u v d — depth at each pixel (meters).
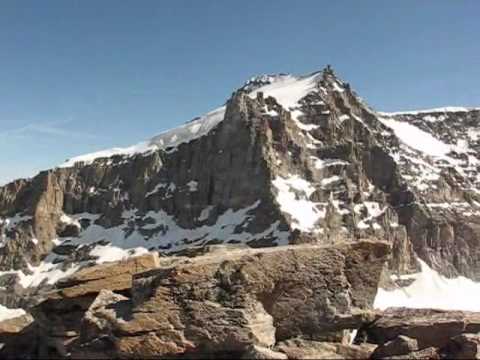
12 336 34.59
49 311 30.61
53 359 29.67
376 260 28.59
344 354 25.86
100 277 31.05
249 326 25.33
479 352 25.42
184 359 25.23
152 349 24.86
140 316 25.11
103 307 27.08
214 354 25.34
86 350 25.56
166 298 25.48
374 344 27.84
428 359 25.58
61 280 31.88
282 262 27.23
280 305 27.44
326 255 27.94
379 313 29.25
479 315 29.41
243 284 26.28
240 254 28.00
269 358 23.39
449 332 27.45
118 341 24.81
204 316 25.45
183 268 25.81
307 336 27.50
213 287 26.02
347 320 27.50
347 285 27.98
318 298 27.62
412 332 27.64
